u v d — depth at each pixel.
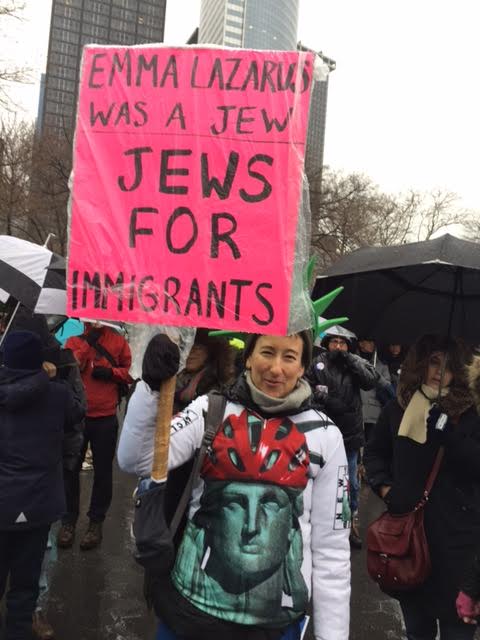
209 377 2.92
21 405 2.72
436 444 2.43
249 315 1.71
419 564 2.37
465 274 3.01
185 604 1.62
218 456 1.67
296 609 1.63
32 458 2.74
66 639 3.16
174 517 1.68
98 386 4.29
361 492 6.56
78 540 4.51
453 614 2.37
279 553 1.61
